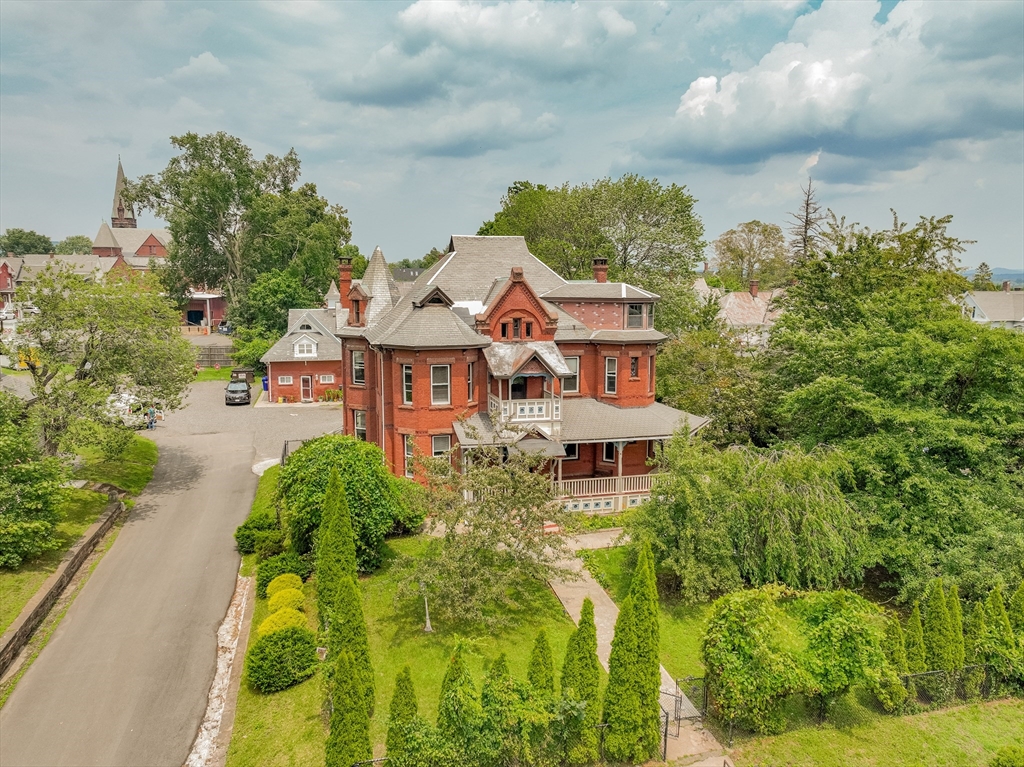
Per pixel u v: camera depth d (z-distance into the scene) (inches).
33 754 634.2
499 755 559.5
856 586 1002.1
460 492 861.8
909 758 635.5
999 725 691.4
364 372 1430.9
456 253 1446.9
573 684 596.7
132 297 1317.7
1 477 925.2
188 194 2910.9
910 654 724.7
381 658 776.9
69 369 1268.5
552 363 1200.2
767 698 642.2
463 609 785.6
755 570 890.7
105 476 1401.3
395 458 1263.5
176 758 633.6
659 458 994.1
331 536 764.0
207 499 1354.6
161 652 814.5
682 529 898.7
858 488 1021.8
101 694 729.0
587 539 1125.7
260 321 2962.6
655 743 618.8
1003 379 964.6
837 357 1090.7
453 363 1204.5
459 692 543.2
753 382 1434.5
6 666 762.2
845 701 716.7
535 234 2487.7
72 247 7628.0
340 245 3747.5
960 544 871.1
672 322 1910.7
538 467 955.3
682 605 919.7
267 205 3056.1
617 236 2178.9
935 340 1048.8
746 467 954.1
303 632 757.3
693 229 2178.9
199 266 3152.1
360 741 556.1
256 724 672.4
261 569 966.4
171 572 1031.6
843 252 1486.2
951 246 1712.6
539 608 904.9
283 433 1891.0
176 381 1423.5
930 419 928.3
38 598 881.5
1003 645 740.7
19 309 1280.8
